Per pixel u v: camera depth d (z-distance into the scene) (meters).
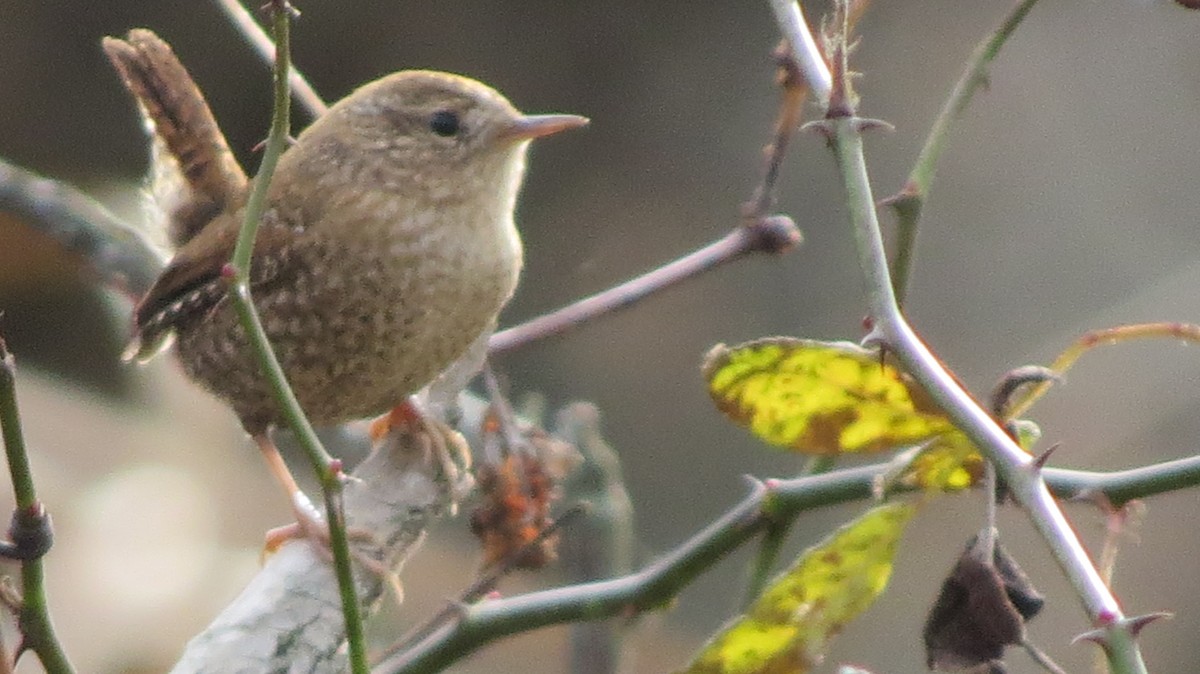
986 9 14.66
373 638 7.27
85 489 11.10
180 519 10.95
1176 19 14.30
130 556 10.46
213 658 4.41
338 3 15.27
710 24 15.44
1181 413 12.56
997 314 13.84
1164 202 14.01
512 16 15.48
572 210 15.25
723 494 14.15
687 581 4.59
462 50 15.47
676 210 15.15
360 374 6.77
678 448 14.31
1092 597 2.99
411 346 6.70
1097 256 13.95
